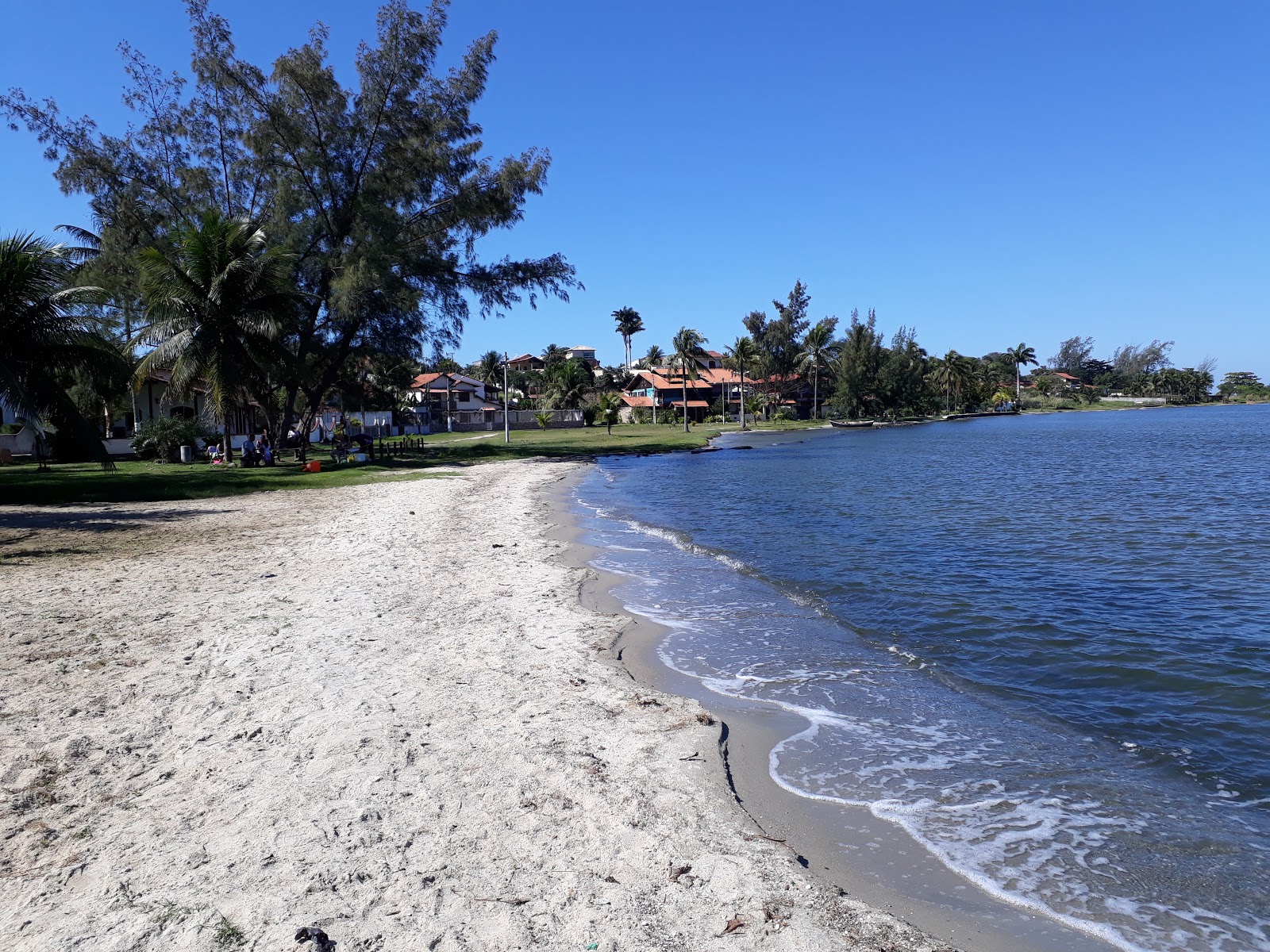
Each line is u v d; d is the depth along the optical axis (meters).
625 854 4.35
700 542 16.31
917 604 10.95
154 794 4.88
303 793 4.93
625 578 12.59
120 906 3.72
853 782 5.55
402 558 13.26
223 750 5.55
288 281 32.59
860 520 19.80
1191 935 3.88
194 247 29.25
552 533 17.20
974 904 4.12
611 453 48.03
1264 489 26.42
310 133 35.78
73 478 25.88
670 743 5.94
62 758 5.35
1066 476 32.09
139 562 12.54
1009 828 4.93
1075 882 4.34
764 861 4.34
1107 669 8.15
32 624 8.72
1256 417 104.38
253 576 11.50
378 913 3.73
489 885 4.00
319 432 59.06
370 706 6.44
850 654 8.62
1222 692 7.45
